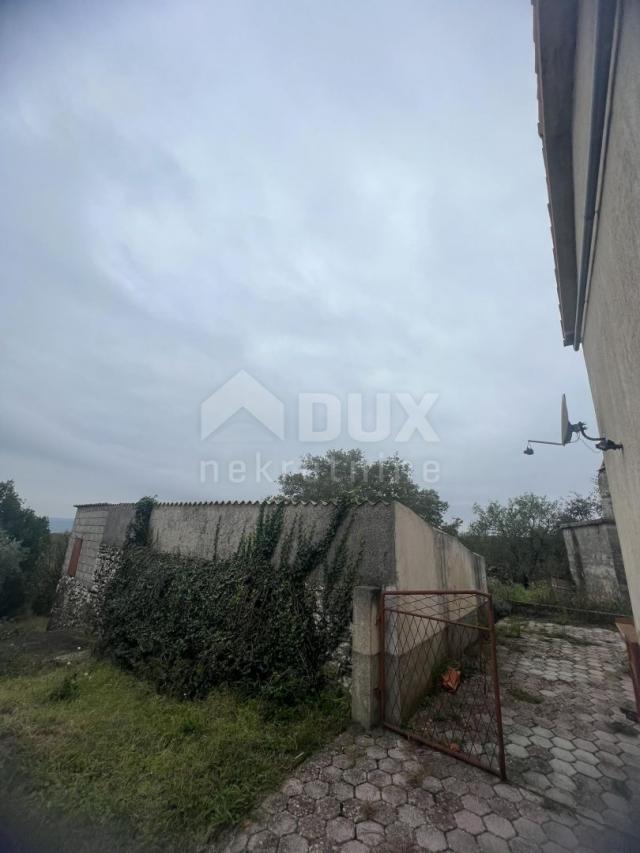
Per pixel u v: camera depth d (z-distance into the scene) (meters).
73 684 5.01
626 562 3.51
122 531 8.87
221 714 4.06
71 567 10.48
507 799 2.85
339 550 4.79
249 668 4.57
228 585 5.45
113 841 2.44
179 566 6.43
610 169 1.97
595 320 3.21
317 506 5.20
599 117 1.96
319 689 4.34
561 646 7.20
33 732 3.75
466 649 6.80
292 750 3.44
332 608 4.59
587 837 2.49
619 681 5.34
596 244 2.64
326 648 4.49
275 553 5.43
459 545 7.27
